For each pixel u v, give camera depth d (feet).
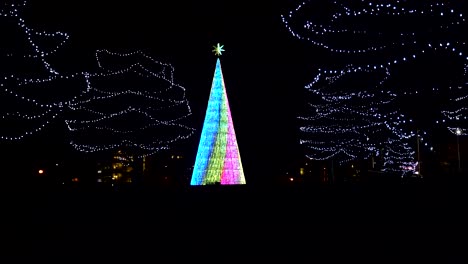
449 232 15.79
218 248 14.55
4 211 15.48
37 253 13.78
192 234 15.48
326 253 14.30
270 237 15.47
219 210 17.06
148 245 14.70
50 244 14.33
